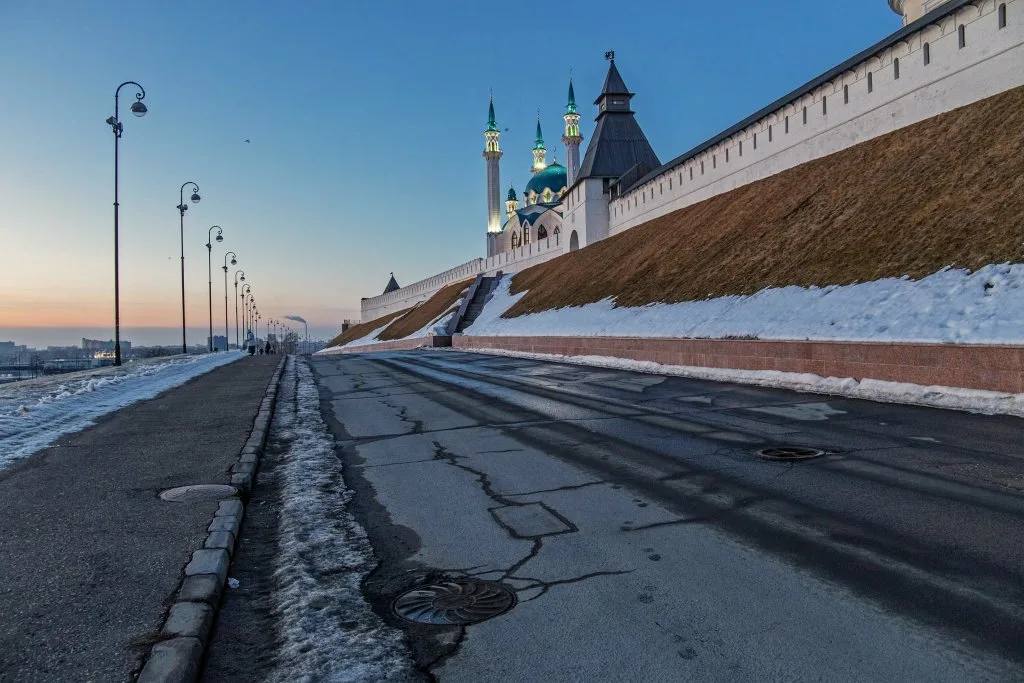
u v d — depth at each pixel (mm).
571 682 3160
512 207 132875
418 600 4199
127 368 28234
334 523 5906
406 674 3279
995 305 12711
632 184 52312
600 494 6645
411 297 105625
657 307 29234
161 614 3811
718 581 4312
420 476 7746
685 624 3727
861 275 18438
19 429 11055
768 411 11617
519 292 58750
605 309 34688
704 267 29297
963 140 20766
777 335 17875
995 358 10531
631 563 4711
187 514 5883
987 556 4500
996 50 21234
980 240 15531
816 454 8000
